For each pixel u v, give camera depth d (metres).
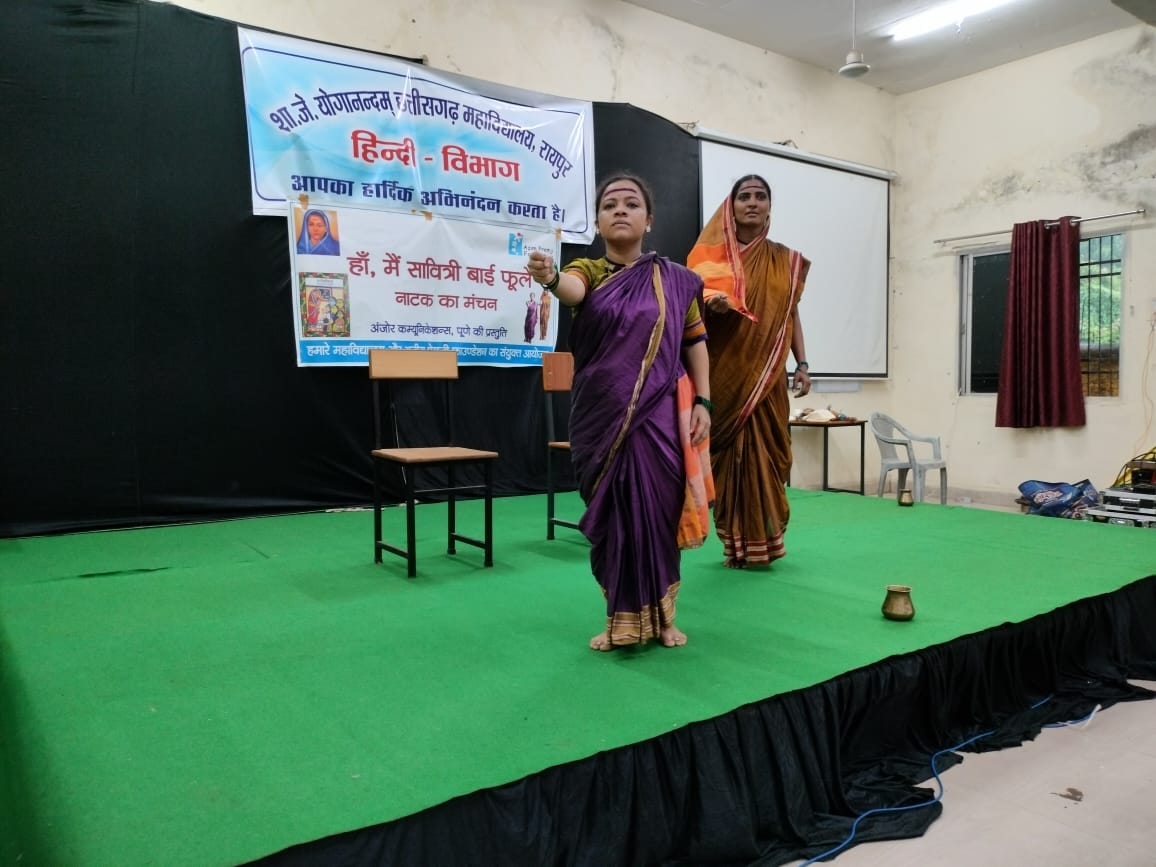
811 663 2.05
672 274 2.17
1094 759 2.17
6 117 3.75
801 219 6.85
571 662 2.07
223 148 4.24
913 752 2.13
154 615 2.50
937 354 7.38
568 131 5.39
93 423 3.99
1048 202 6.57
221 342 4.28
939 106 7.32
